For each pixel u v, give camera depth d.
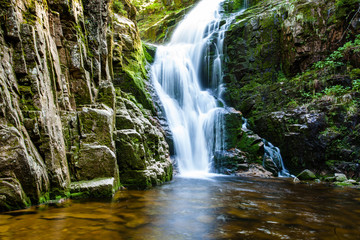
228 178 9.66
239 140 11.80
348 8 12.05
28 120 4.52
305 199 5.97
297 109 12.01
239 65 15.36
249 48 15.42
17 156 4.11
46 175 4.68
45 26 5.55
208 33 18.03
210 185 7.85
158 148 8.80
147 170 7.35
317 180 9.33
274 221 4.10
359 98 10.66
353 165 9.91
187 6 24.83
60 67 6.30
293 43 13.31
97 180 5.59
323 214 4.60
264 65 14.85
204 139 12.53
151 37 23.20
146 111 10.23
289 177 10.45
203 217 4.27
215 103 14.79
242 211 4.71
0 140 4.03
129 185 6.96
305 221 4.14
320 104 11.41
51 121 5.07
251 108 13.98
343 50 11.81
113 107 7.59
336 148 10.45
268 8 16.62
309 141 11.11
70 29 6.66
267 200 5.77
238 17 17.28
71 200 4.93
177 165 10.54
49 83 5.39
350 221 4.18
